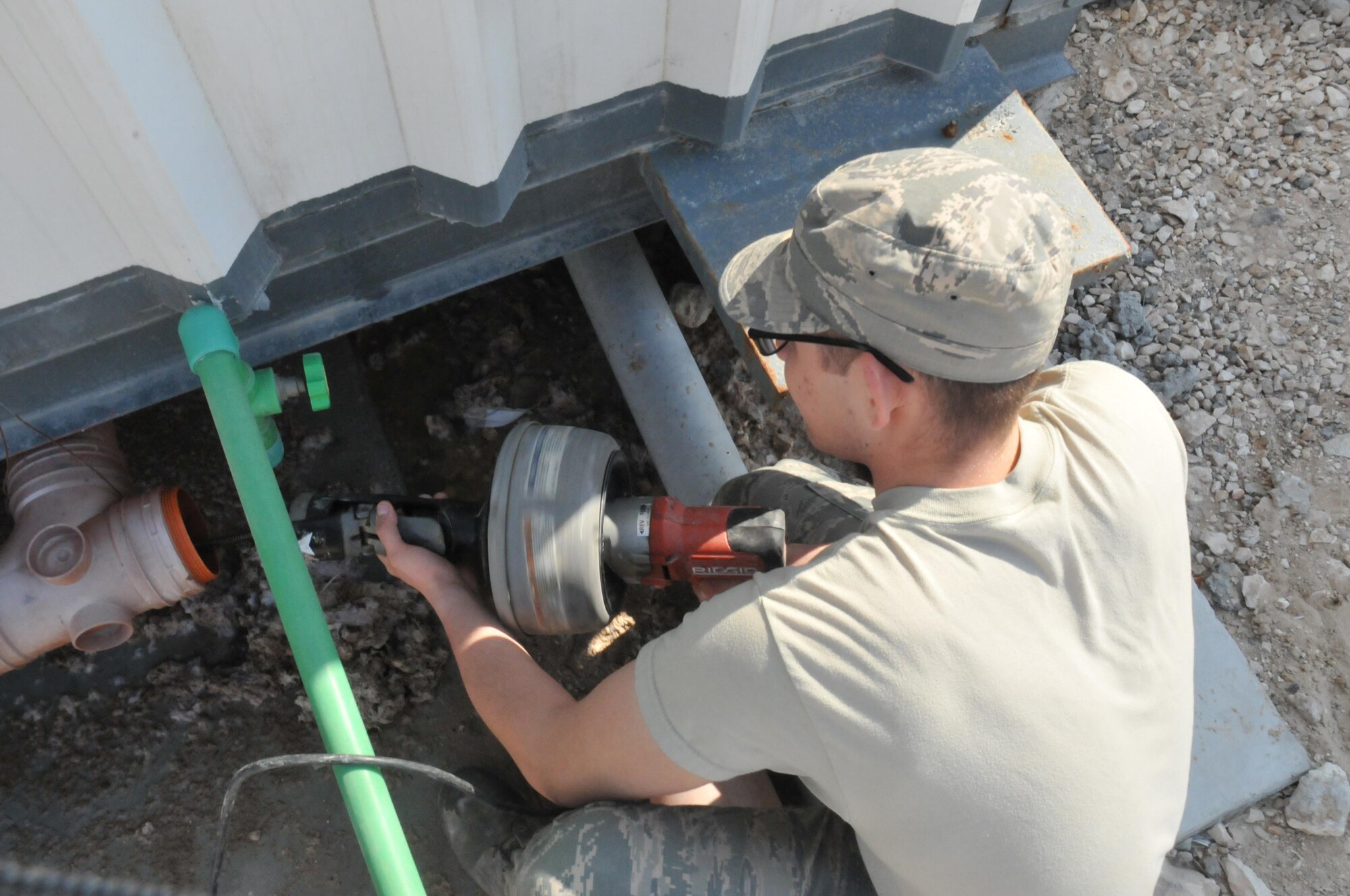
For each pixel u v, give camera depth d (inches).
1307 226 92.0
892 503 45.8
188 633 75.5
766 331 46.9
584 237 76.7
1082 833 41.8
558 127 65.5
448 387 84.6
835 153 71.6
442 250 72.0
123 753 71.7
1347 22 98.6
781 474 67.9
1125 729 43.2
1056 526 43.6
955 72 75.4
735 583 61.5
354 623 75.1
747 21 59.8
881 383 43.8
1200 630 76.4
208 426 81.4
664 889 52.6
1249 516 82.2
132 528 62.3
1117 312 88.1
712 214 68.7
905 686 41.1
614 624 79.2
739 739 45.0
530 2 54.7
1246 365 87.2
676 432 78.2
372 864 46.8
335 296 70.1
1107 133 95.6
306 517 62.0
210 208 53.4
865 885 54.4
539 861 54.2
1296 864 70.7
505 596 60.1
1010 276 39.9
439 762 72.9
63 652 74.2
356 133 57.6
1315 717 75.4
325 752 72.6
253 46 49.0
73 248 53.7
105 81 42.9
